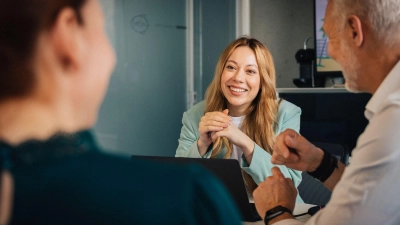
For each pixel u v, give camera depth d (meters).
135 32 3.77
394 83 1.04
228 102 2.29
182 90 4.19
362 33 1.07
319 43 3.59
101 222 0.41
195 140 2.29
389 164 0.97
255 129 2.18
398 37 1.05
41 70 0.41
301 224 1.18
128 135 3.77
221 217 0.44
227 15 4.51
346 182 1.03
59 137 0.42
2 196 0.41
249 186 2.04
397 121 0.98
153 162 0.46
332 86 3.49
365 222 0.99
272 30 4.43
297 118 2.26
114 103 3.64
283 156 1.44
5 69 0.41
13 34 0.40
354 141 3.17
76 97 0.43
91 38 0.44
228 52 2.21
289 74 4.39
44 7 0.41
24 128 0.41
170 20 4.05
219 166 1.50
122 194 0.42
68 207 0.41
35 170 0.41
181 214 0.42
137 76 3.81
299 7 4.32
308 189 2.23
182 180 0.44
